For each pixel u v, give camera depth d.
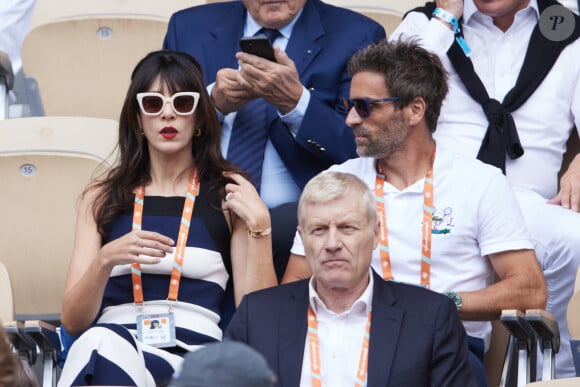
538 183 19.41
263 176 18.62
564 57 19.67
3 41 25.25
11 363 8.79
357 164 16.95
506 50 19.78
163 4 22.66
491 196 16.36
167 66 16.66
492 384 17.41
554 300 18.55
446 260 16.22
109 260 15.12
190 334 15.68
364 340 13.69
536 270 16.25
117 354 14.03
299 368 13.63
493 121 19.19
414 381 13.38
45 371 15.70
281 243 17.48
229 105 18.28
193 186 16.58
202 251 16.06
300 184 18.48
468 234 16.27
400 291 14.03
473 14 19.88
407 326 13.66
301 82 19.09
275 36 19.56
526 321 15.41
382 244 16.16
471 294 15.82
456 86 19.48
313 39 19.42
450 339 13.64
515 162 19.36
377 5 23.00
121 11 22.52
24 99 22.42
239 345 7.00
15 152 18.84
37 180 18.89
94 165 18.88
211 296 16.05
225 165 16.81
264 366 6.79
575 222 18.47
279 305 14.08
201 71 16.91
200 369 6.75
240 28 19.80
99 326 14.33
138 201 16.44
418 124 16.48
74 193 18.91
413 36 19.45
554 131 19.55
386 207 16.42
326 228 13.70
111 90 21.91
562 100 19.61
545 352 15.81
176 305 15.80
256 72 17.77
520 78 19.56
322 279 13.71
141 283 15.85
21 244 18.95
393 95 16.34
